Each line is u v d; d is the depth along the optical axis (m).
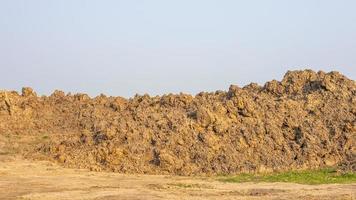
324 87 52.91
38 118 57.88
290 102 49.88
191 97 55.59
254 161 42.53
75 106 61.44
